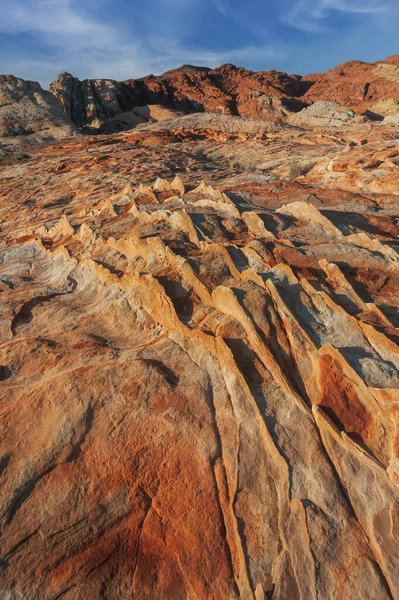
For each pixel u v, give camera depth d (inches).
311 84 5462.6
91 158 1357.0
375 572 155.5
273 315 255.3
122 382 230.1
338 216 426.0
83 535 169.5
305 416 204.4
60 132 2635.3
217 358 236.8
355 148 1029.8
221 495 181.3
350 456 188.5
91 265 366.0
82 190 922.7
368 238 350.3
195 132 2212.1
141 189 553.0
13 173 1364.4
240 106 4419.3
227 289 264.4
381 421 197.8
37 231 567.8
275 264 312.2
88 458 196.7
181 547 166.9
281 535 167.5
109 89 4035.4
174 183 543.8
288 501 176.6
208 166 1177.4
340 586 153.0
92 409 218.1
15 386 239.9
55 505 178.7
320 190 523.8
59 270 402.9
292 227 392.2
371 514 169.8
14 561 162.1
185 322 265.9
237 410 211.5
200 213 415.8
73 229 480.7
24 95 3068.4
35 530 170.7
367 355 231.0
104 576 159.8
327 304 268.2
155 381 228.8
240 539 167.2
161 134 2122.3
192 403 217.5
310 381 221.8
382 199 492.4
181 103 4566.9
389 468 177.5
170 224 394.0
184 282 295.1
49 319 311.3
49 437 205.8
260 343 235.5
